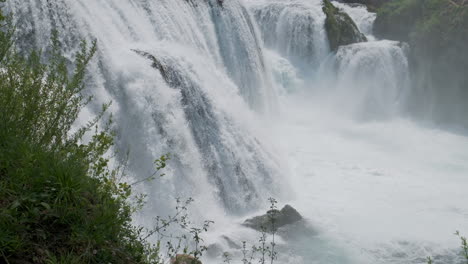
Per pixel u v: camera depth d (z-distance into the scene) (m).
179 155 11.55
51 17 11.05
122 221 4.59
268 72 22.94
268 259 10.14
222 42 18.83
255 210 12.98
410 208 14.02
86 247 4.06
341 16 28.27
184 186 11.31
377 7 34.22
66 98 5.02
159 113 11.45
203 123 12.98
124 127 10.89
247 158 13.90
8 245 3.60
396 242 11.71
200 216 11.13
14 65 4.78
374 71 25.72
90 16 12.16
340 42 27.52
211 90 14.27
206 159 12.52
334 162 18.06
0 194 3.90
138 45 13.23
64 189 4.17
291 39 27.58
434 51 25.59
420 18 27.98
